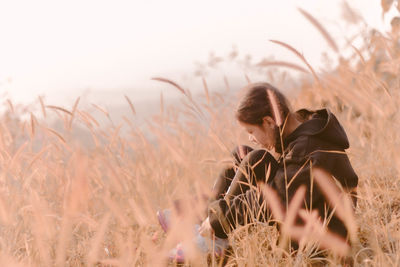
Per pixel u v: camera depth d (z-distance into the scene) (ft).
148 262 4.42
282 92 5.86
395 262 4.63
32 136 7.39
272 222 5.99
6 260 4.70
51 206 6.57
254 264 5.11
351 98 5.03
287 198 5.09
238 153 6.57
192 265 5.39
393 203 6.61
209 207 5.77
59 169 7.40
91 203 6.72
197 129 8.45
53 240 5.30
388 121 7.23
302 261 4.93
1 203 5.30
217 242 6.01
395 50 7.67
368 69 7.26
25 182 6.50
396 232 5.34
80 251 5.80
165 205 6.45
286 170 5.48
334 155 5.54
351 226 4.80
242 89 5.90
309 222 4.73
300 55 4.78
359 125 8.86
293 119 5.82
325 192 5.28
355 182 5.88
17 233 5.76
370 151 7.93
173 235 4.38
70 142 6.82
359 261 5.37
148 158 8.09
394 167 6.89
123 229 5.64
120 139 7.82
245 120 5.77
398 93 7.91
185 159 4.90
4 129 8.15
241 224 5.83
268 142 5.84
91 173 6.80
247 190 5.87
